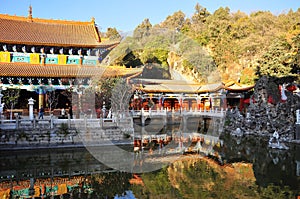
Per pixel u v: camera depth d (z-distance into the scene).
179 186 15.41
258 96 42.69
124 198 14.55
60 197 16.50
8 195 17.06
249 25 85.94
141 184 15.83
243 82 67.19
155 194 14.66
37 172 21.88
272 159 24.78
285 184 17.77
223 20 85.12
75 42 43.31
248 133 39.56
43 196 16.78
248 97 54.28
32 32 44.62
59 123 28.62
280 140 33.06
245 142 33.19
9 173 21.78
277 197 15.45
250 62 75.75
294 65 51.59
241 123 41.84
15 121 28.78
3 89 36.97
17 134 27.34
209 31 81.00
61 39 43.91
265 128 38.59
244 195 15.60
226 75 74.44
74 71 39.97
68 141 28.19
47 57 42.72
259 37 78.50
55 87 40.44
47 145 27.80
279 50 54.09
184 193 14.71
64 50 43.25
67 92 39.09
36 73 38.50
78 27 49.56
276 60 52.94
